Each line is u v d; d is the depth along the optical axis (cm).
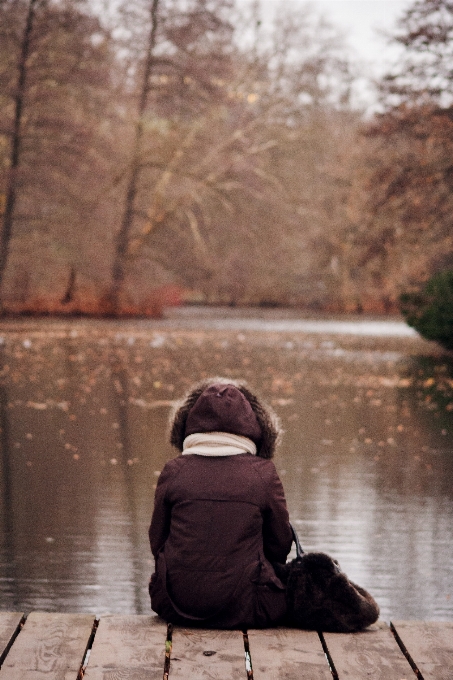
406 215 2594
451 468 896
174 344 2703
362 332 3550
